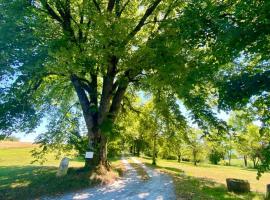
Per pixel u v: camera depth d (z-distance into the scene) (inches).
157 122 1030.4
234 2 470.3
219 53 446.9
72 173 784.9
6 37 595.2
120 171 1008.2
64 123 907.4
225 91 419.5
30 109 721.6
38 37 644.7
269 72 403.9
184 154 2662.4
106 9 842.8
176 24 537.0
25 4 656.4
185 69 613.0
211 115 748.6
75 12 835.4
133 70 763.4
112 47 670.5
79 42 722.8
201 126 768.9
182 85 589.6
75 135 871.7
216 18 466.9
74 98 1061.8
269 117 449.7
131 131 1239.5
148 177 937.5
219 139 797.9
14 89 649.0
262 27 405.4
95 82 880.3
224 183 996.6
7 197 582.6
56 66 639.8
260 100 448.5
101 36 652.1
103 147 860.0
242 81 412.2
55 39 673.0
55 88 903.1
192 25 488.1
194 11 486.6
